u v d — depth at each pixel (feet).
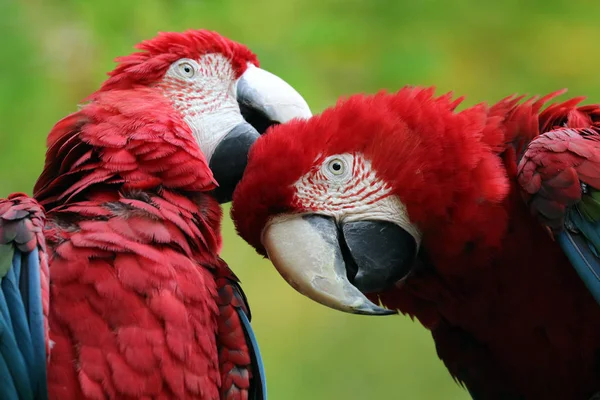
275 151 26.61
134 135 25.80
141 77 30.14
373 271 26.66
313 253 26.27
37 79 35.40
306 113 31.40
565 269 26.27
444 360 29.55
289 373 41.37
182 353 23.49
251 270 42.32
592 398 26.84
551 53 39.11
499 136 26.86
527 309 26.76
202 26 36.94
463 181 26.16
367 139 26.76
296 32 37.88
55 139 26.73
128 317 23.20
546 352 27.27
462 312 27.63
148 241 24.32
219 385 24.71
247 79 31.32
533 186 25.50
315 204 26.63
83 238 23.75
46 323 22.54
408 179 26.45
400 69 37.88
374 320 43.57
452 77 38.65
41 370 22.25
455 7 39.01
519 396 28.78
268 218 26.73
